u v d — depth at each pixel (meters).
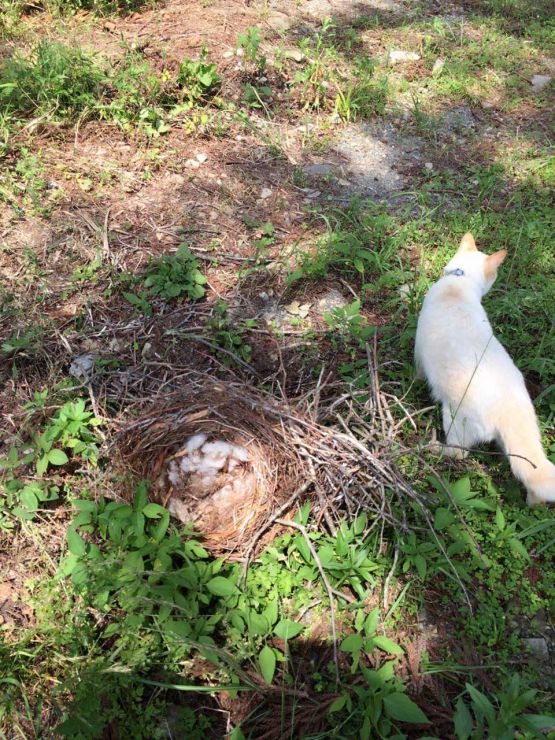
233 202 1.98
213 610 1.11
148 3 2.84
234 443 1.24
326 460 1.22
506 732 0.89
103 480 1.24
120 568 1.05
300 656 1.08
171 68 2.39
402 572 1.18
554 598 1.17
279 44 2.66
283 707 0.99
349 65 2.62
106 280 1.69
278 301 1.71
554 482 1.22
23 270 1.69
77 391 1.43
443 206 2.06
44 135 2.08
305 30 2.84
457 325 1.36
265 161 2.15
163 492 1.21
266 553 1.17
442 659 1.09
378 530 1.21
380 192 2.11
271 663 1.00
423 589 1.17
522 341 1.63
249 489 1.20
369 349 1.50
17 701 1.02
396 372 1.55
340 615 1.13
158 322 1.61
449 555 1.15
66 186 1.94
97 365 1.47
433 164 2.24
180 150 2.13
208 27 2.71
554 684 1.06
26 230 1.79
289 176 2.11
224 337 1.57
